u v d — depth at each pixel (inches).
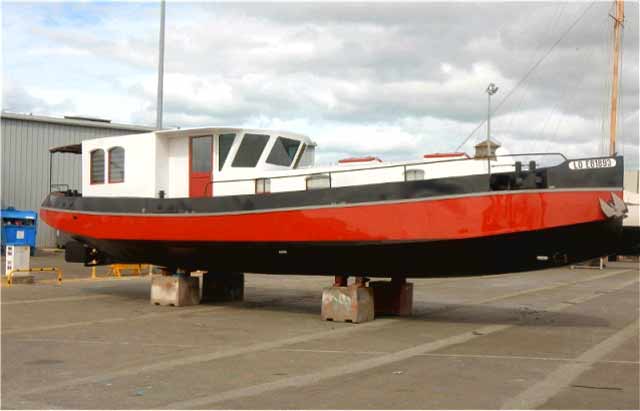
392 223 410.9
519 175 386.0
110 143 564.4
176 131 517.3
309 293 673.0
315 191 437.1
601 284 843.4
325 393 256.5
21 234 1104.8
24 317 465.4
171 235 503.5
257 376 286.7
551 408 235.3
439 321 469.1
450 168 439.8
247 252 480.7
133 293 633.0
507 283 844.0
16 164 1194.6
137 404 240.8
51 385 270.2
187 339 382.9
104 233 548.7
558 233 390.0
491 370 300.2
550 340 385.4
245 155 512.7
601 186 382.3
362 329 426.0
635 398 249.8
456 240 397.1
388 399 247.1
